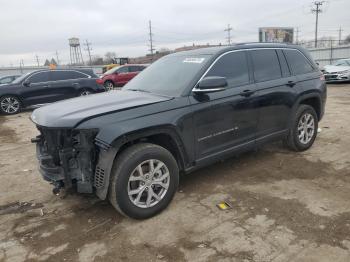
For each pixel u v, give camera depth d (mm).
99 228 3564
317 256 2934
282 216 3604
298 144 5535
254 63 4797
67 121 3303
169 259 3004
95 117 3332
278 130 5129
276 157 5473
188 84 4031
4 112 12070
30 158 6277
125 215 3576
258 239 3213
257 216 3627
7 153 6719
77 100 4121
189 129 3912
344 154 5539
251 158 5461
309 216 3578
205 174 4859
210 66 4258
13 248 3285
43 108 3967
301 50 5707
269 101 4824
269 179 4613
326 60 40719
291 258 2924
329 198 3973
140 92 4320
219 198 4094
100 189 3434
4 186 4891
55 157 3557
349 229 3309
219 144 4297
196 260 2969
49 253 3184
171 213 3777
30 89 12297
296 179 4582
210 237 3289
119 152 3578
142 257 3055
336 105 10758
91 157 3434
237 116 4422
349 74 17969
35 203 4262
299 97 5301
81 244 3301
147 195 3645
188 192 4297
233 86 4414
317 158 5375
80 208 4031
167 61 4891
